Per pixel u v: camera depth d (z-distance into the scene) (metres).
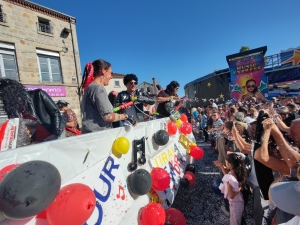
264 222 1.78
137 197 1.88
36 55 10.42
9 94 1.38
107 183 1.52
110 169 1.60
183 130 3.78
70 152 1.24
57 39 11.42
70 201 0.96
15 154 0.90
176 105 4.21
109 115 1.68
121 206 1.59
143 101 2.74
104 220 1.37
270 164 1.54
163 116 3.55
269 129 1.59
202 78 14.41
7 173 0.77
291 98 5.21
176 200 3.03
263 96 10.21
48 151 1.08
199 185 3.53
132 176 1.76
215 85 13.16
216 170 4.30
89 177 1.36
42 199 0.77
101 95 1.68
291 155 1.38
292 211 0.83
